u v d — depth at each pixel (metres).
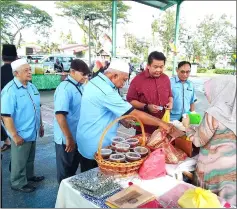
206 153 1.38
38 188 2.83
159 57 2.50
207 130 1.32
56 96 2.29
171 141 1.73
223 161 1.30
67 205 1.43
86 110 1.86
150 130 2.28
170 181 1.50
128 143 1.71
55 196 2.68
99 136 1.86
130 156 1.53
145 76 2.63
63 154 2.42
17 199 2.60
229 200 1.30
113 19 4.77
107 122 1.87
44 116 6.23
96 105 1.81
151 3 3.73
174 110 2.91
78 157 2.47
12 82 2.45
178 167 1.59
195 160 1.67
